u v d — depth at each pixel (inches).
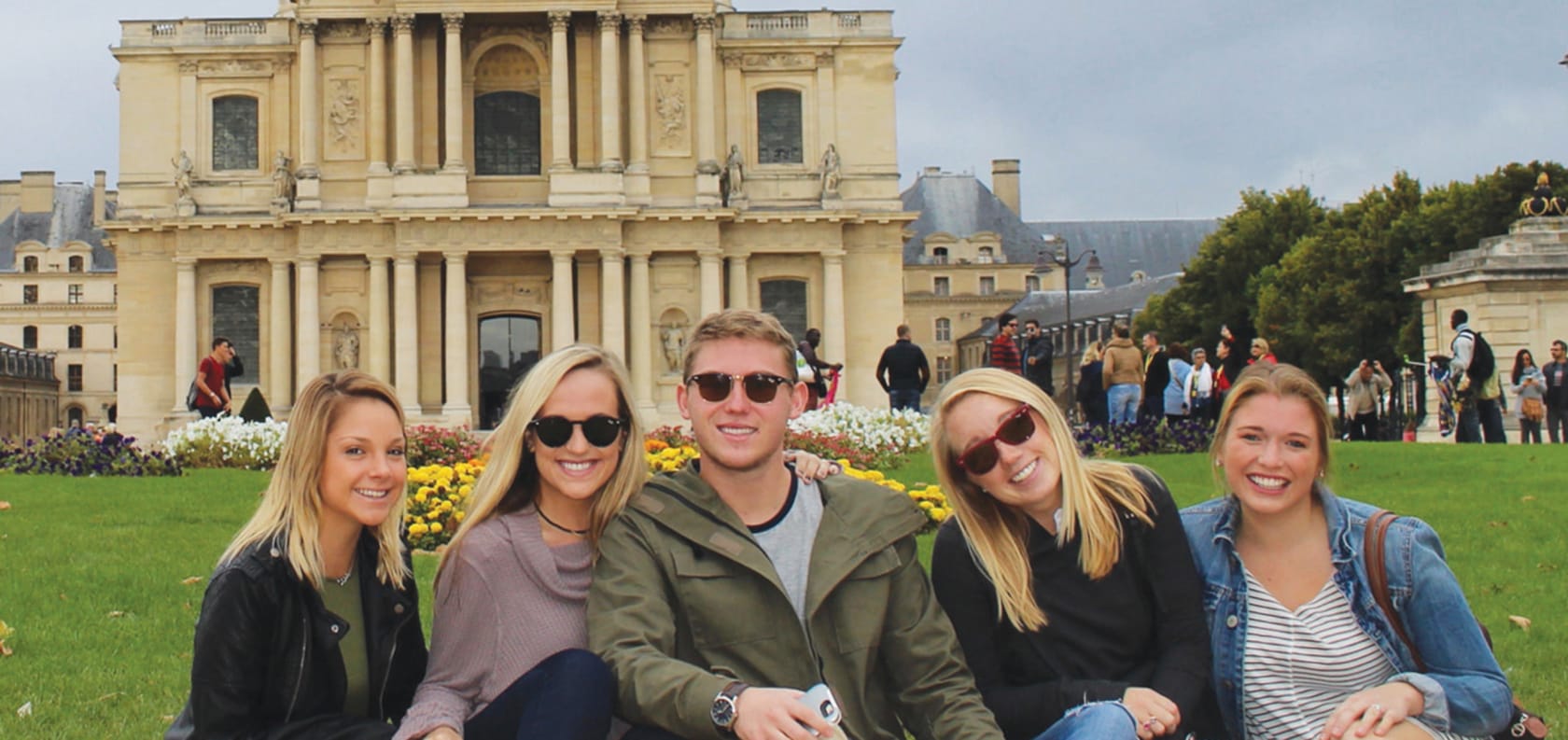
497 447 384.8
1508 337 1852.9
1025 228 6353.3
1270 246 4298.7
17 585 744.3
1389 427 2447.1
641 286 2923.2
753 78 3056.1
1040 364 1758.1
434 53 2979.8
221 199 3016.7
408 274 2876.5
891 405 1895.9
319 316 2920.8
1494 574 741.3
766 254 3006.9
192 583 754.2
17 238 6648.6
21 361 6072.8
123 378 3014.3
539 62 3021.7
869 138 3065.9
